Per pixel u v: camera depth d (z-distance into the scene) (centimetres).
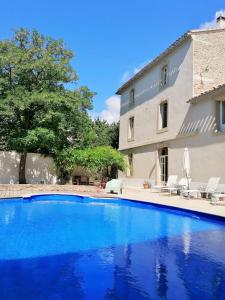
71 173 2091
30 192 1641
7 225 912
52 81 1939
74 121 1930
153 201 1323
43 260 555
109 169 2252
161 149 2206
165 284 442
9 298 386
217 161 1540
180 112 1916
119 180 1758
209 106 1630
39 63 1809
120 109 3019
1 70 1830
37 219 1021
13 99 1697
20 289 417
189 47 1861
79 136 2067
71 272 490
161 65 2217
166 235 791
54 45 1950
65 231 835
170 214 1143
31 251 618
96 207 1325
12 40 1938
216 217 950
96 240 730
